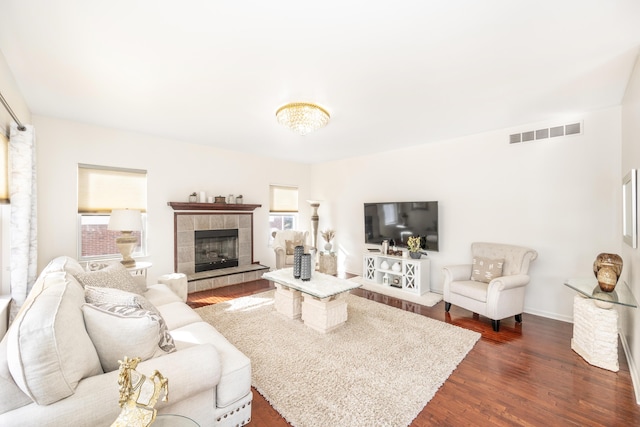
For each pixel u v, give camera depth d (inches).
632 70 86.0
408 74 88.0
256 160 216.8
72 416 40.6
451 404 72.2
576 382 81.2
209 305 143.5
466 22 63.6
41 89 99.9
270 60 80.0
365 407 70.4
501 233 145.8
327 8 59.1
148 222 162.9
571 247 125.5
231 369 60.4
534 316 133.1
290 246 210.7
